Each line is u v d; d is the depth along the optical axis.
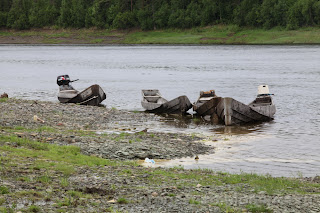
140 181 15.14
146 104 36.91
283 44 135.88
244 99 42.62
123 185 14.41
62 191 13.23
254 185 15.34
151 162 19.80
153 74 66.00
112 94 46.62
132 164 18.64
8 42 174.62
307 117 33.56
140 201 12.70
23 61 92.19
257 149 23.20
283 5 155.88
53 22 194.38
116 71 71.19
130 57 100.81
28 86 53.09
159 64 82.44
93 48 137.38
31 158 17.17
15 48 142.00
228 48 125.00
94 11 180.25
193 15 169.50
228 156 21.58
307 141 25.39
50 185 13.71
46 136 22.53
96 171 16.17
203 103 34.78
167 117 34.78
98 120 30.59
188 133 27.94
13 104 32.88
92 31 179.00
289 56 95.25
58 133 23.61
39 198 12.33
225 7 171.38
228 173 17.70
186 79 59.09
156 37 163.12
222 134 27.78
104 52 118.31
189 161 20.42
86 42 167.50
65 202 12.13
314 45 127.69
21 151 18.19
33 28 191.00
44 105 33.97
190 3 183.00
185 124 31.73
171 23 170.00
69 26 187.75
